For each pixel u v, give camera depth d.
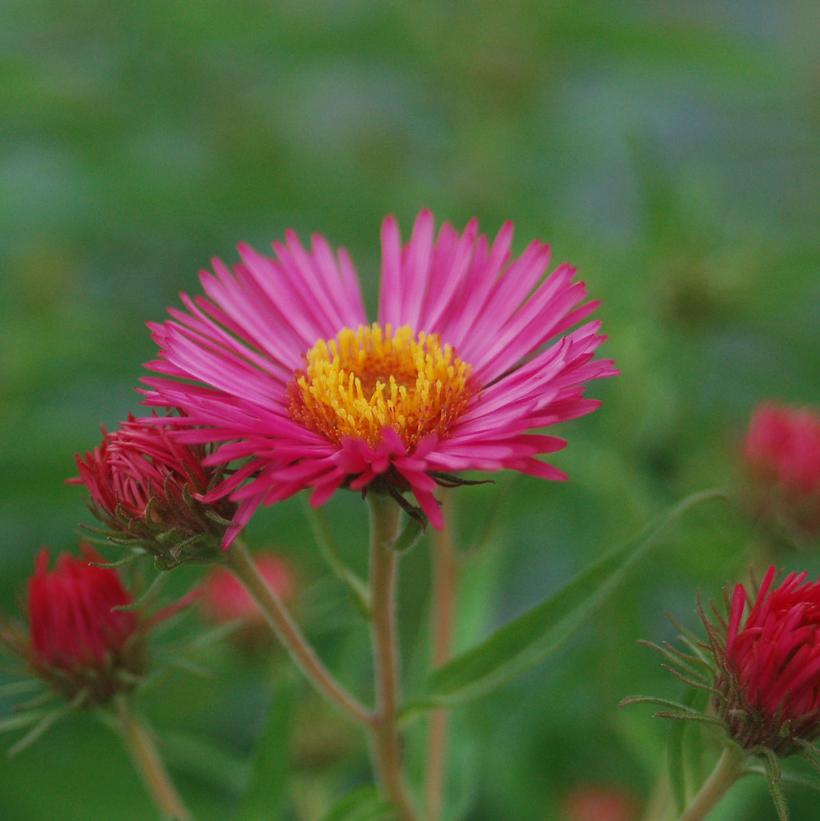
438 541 0.24
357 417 0.22
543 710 0.28
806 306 0.31
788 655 0.21
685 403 0.29
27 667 0.23
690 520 0.27
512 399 0.21
